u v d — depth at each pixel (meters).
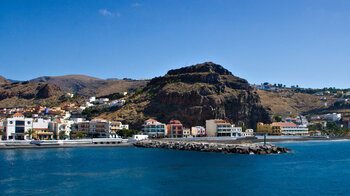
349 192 78.19
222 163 120.81
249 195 75.38
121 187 81.44
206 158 136.25
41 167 107.75
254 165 116.25
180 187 81.94
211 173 99.88
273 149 162.25
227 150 163.12
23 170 102.00
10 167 107.31
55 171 100.88
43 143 176.12
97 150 168.88
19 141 175.00
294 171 104.62
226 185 84.19
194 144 179.00
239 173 100.12
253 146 164.75
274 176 95.81
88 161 123.00
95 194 75.19
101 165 113.31
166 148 186.25
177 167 110.50
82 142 189.88
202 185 84.12
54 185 82.81
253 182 87.75
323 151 177.00
